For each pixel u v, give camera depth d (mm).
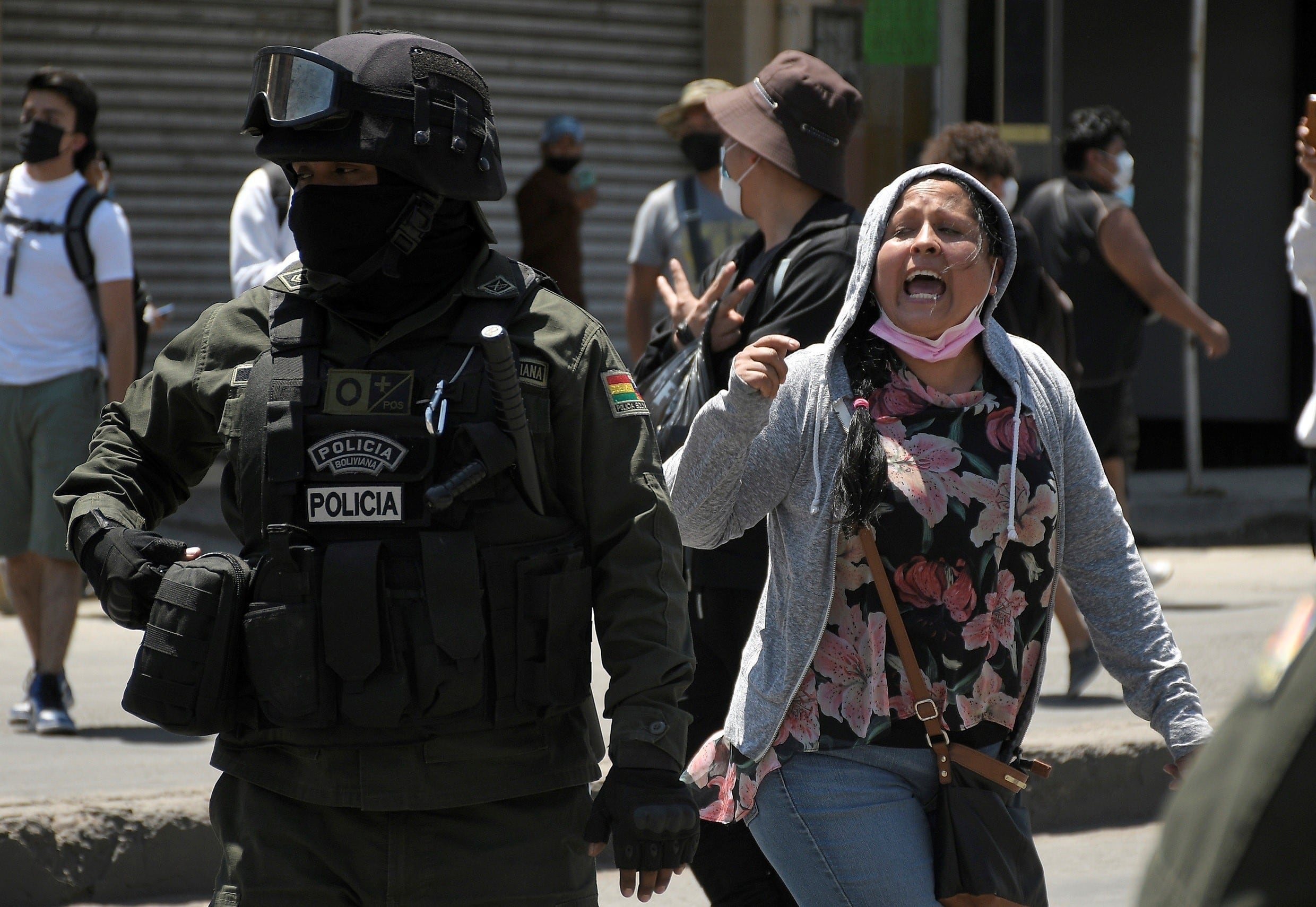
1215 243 36906
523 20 25094
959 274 6488
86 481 5773
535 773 5480
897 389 6570
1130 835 12023
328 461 5336
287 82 5371
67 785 10758
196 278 23391
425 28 24438
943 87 26562
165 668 5254
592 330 5727
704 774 6832
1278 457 33750
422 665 5242
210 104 23250
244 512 5461
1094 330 16062
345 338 5531
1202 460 33219
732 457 6465
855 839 6328
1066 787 12164
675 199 17281
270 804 5453
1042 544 6477
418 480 5297
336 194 5445
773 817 6539
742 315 8688
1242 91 36438
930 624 6312
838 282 8438
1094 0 35938
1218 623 17109
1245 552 24766
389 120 5336
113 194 20656
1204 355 37438
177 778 11039
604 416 5621
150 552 5504
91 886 9930
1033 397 6621
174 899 10141
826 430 6527
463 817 5414
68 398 12430
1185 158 36562
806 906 6480
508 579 5379
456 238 5602
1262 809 2635
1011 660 6445
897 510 6312
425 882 5363
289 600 5285
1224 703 13141
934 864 6266
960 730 6363
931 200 6547
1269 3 36000
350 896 5406
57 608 12469
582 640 5547
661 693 5484
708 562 8430
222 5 23156
